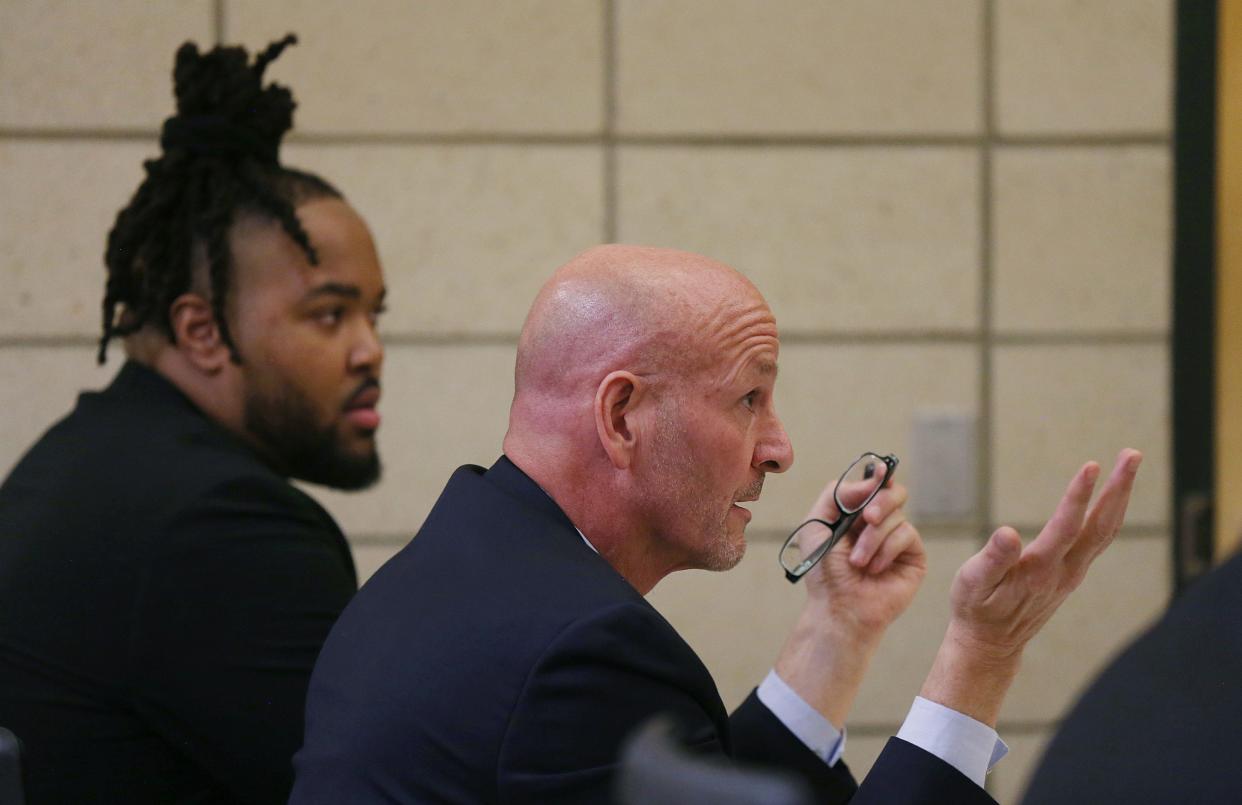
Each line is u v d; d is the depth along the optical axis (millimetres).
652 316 4320
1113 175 9367
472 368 9219
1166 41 9336
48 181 9008
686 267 4465
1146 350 9438
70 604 5090
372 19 9086
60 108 9000
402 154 9133
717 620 9367
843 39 9234
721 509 4418
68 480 5359
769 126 9250
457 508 4461
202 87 5910
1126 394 9438
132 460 5320
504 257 9195
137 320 5828
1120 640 9531
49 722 5039
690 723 3857
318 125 9094
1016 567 3934
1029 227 9367
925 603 9406
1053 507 9445
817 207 9281
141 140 9055
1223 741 2006
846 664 5250
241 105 5930
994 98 9320
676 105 9219
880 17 9242
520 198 9188
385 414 9203
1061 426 9430
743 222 9273
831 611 5289
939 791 3895
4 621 5145
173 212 5855
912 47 9266
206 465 5238
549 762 3783
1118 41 9328
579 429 4336
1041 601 3980
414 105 9125
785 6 9211
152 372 5844
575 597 3953
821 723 5211
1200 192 9375
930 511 9367
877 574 5301
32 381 9039
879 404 9359
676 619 9352
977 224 9328
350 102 9102
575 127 9188
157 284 5801
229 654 4996
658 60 9203
